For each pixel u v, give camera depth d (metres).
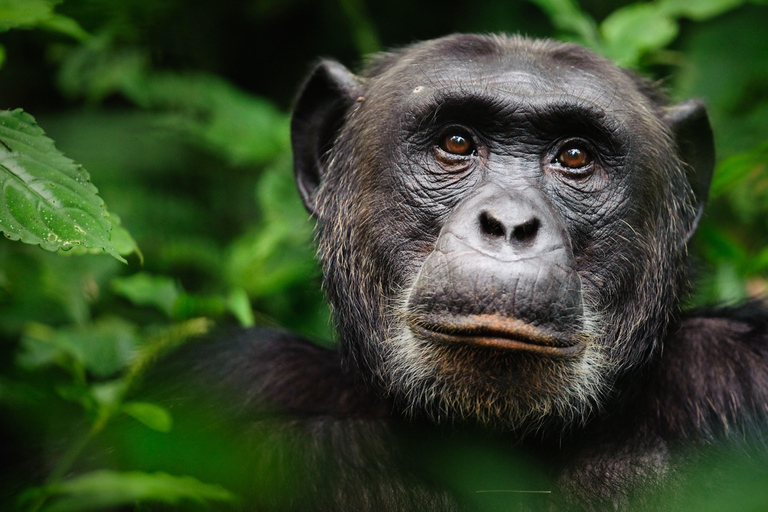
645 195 9.93
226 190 19.72
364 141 10.37
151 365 11.12
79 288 13.93
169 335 11.47
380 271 10.04
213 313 12.38
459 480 9.50
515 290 8.50
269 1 21.95
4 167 8.03
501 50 10.30
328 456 9.63
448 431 9.79
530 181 9.49
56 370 12.75
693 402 9.96
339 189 10.76
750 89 17.78
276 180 16.41
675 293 10.43
